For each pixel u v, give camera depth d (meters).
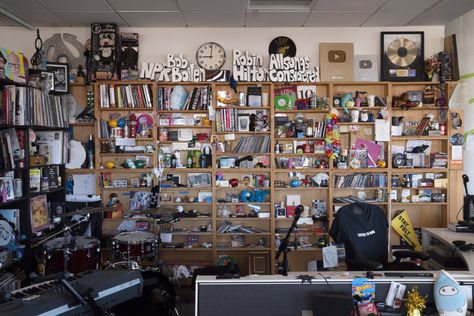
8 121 3.39
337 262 2.86
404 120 4.61
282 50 4.57
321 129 4.48
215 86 4.52
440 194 4.54
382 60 4.58
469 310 1.90
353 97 4.59
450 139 4.46
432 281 1.94
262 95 4.52
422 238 3.71
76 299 1.89
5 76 3.33
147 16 4.16
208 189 4.61
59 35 4.52
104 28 4.38
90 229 4.35
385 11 4.05
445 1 3.78
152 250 3.73
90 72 4.39
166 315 3.15
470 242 3.15
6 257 3.36
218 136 4.56
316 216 4.52
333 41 4.60
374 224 3.09
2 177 3.42
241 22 4.38
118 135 4.45
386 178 4.54
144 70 4.46
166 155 4.55
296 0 3.86
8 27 4.51
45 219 4.02
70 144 4.43
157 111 4.45
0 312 1.68
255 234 4.47
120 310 3.06
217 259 4.48
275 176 4.62
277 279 1.93
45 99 3.93
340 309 1.78
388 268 3.10
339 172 4.61
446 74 4.46
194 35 4.59
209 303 1.93
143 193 4.56
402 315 1.85
